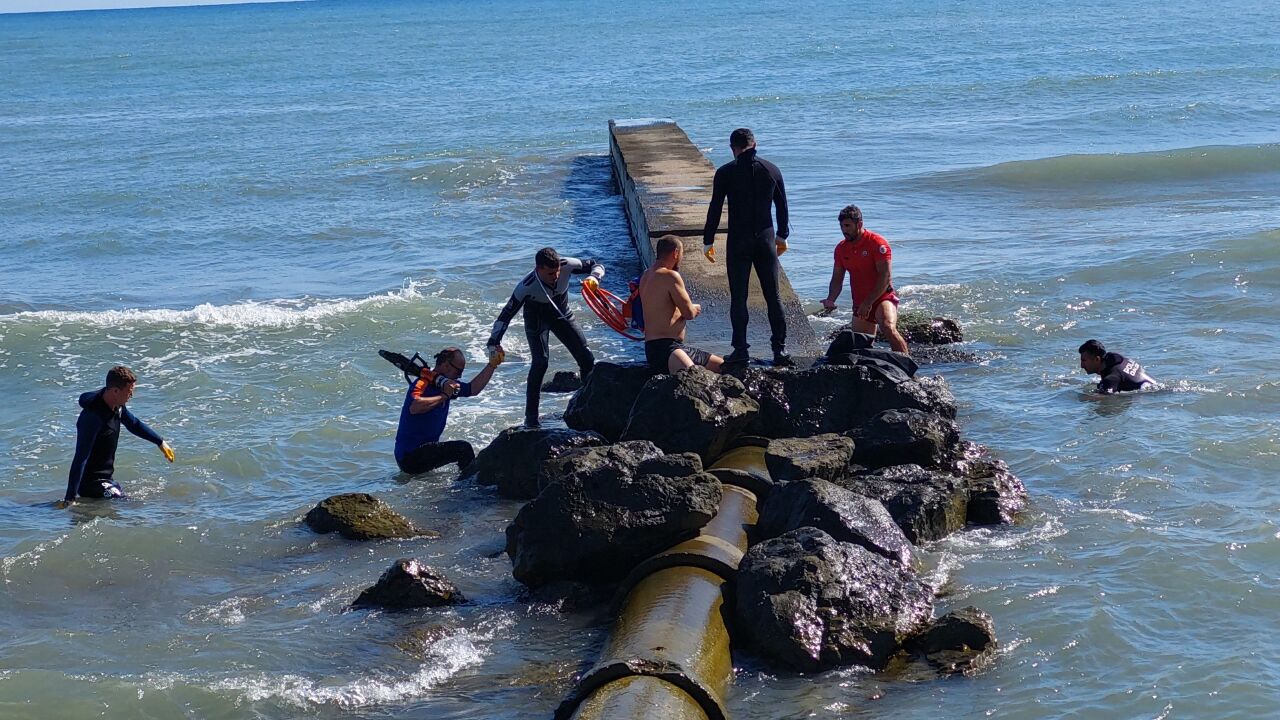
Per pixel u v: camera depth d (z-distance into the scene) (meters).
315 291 18.81
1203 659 6.72
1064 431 10.90
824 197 25.44
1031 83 47.09
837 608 6.93
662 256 10.48
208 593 8.40
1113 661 6.75
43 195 28.69
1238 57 54.12
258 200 27.45
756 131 38.06
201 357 14.72
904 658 6.86
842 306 16.33
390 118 45.66
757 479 8.93
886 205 24.34
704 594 7.08
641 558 7.78
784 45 78.62
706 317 12.79
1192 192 24.50
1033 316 15.16
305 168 31.94
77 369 14.34
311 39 124.69
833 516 7.79
